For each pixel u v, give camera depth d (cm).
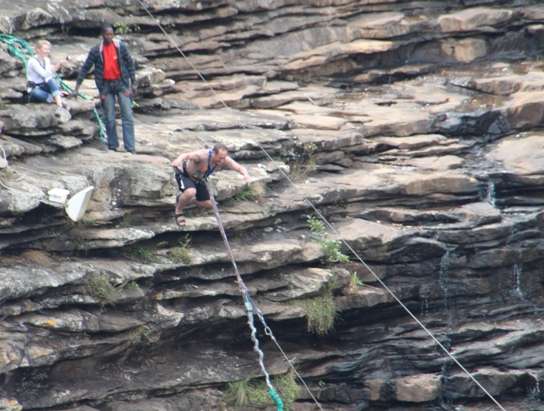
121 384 6244
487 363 7381
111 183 6319
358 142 7962
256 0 8981
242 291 6353
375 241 7250
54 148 6500
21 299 5816
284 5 9131
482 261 7531
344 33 9281
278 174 7300
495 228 7506
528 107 8525
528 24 9544
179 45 8631
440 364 7300
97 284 6069
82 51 7912
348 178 7731
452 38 9438
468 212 7594
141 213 6425
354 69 9262
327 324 7006
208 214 6700
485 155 8275
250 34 8962
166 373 6494
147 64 8294
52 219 6038
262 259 6762
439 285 7506
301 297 6912
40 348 5812
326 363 7175
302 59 9038
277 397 6406
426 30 9362
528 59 9512
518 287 7694
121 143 7012
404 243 7344
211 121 7744
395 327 7400
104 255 6303
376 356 7312
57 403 5947
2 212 5744
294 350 7112
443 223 7556
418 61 9444
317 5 9275
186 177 6262
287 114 8369
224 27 8856
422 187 7675
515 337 7412
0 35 7412
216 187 6731
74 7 8131
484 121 8475
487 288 7575
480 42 9450
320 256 7050
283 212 7106
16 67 7019
